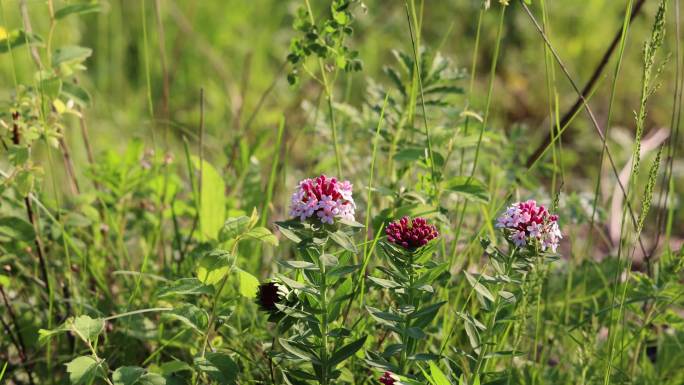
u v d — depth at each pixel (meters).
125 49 2.33
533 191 1.39
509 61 2.47
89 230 1.41
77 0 1.85
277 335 1.14
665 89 2.37
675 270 1.25
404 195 1.23
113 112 2.09
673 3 2.49
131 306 1.28
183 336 1.25
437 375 1.09
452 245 1.26
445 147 1.31
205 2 2.43
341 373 1.16
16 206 1.30
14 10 2.11
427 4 2.58
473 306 1.25
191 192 1.46
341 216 1.10
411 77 1.32
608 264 1.37
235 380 1.13
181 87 2.24
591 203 1.38
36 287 1.33
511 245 1.13
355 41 2.37
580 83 2.44
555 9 2.61
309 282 1.13
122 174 1.39
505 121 2.26
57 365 1.30
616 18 2.62
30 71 2.09
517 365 1.27
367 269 1.29
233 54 2.36
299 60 1.24
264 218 1.32
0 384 1.25
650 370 1.31
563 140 2.20
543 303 1.32
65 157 1.41
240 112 1.55
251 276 1.13
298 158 1.77
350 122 1.39
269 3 2.55
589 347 1.25
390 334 1.22
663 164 1.92
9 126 1.25
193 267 1.30
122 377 1.10
